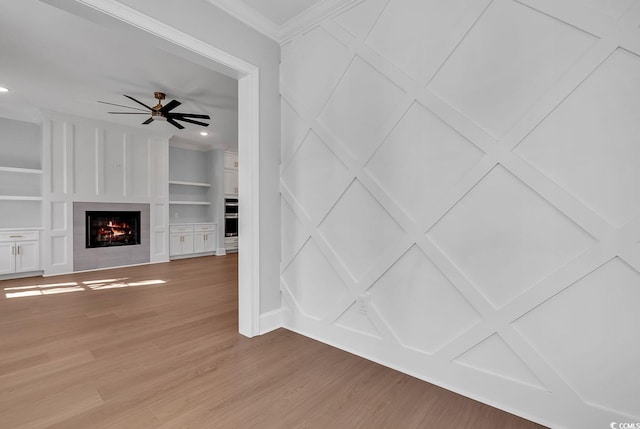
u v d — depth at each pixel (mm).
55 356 1981
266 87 2375
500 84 1453
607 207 1214
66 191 4691
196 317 2746
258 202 2328
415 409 1469
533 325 1391
